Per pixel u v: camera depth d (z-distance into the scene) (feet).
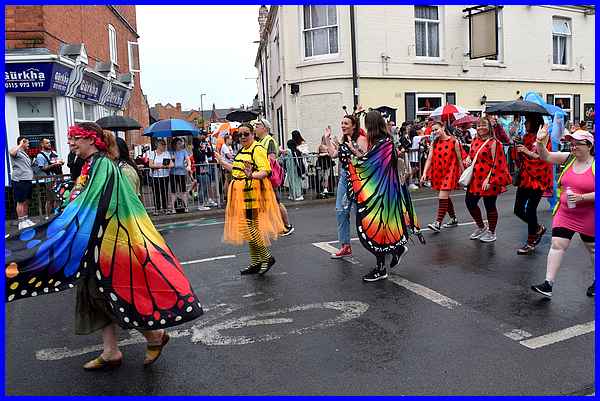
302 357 13.94
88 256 12.41
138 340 15.31
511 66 67.36
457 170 28.68
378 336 15.12
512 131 42.70
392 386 12.33
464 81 63.82
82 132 12.49
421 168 49.80
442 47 62.18
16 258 11.61
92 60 59.72
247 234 21.38
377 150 19.85
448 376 12.70
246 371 13.26
